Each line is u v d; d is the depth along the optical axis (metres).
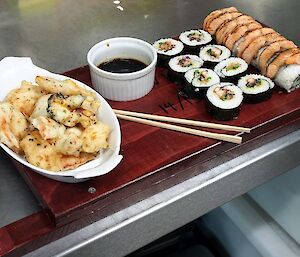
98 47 0.44
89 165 0.35
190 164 0.38
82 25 0.56
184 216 0.38
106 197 0.34
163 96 0.44
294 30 0.56
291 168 0.44
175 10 0.59
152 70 0.43
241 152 0.41
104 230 0.34
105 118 0.37
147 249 0.56
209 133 0.39
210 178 0.39
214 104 0.41
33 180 0.35
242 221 0.53
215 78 0.44
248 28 0.48
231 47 0.48
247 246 0.54
